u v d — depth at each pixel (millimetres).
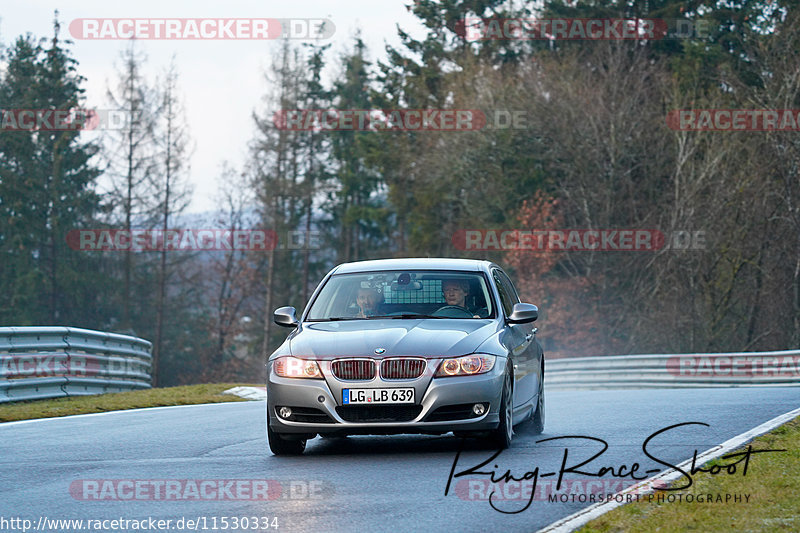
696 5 183750
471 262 38281
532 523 21656
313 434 31891
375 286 36375
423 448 33719
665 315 155750
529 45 195250
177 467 30281
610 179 162625
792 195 148125
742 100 154250
